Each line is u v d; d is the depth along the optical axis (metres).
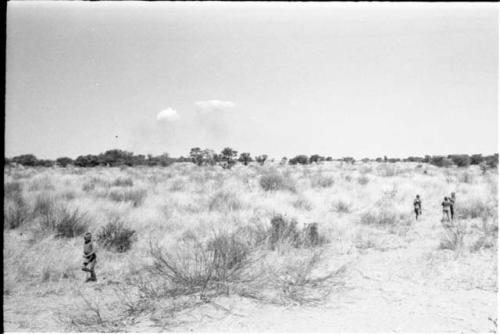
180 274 6.77
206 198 16.67
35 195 14.72
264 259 7.84
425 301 6.20
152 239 10.02
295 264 7.60
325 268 7.91
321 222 12.28
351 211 15.33
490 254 8.55
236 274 6.72
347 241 10.20
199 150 44.38
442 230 11.65
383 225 12.61
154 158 49.81
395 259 8.55
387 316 5.66
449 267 7.83
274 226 10.10
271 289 6.64
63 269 7.86
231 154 42.88
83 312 6.01
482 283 6.91
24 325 5.58
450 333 5.09
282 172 31.09
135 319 5.74
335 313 5.78
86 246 7.40
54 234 9.89
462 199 16.83
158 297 6.39
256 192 18.12
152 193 17.94
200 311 5.87
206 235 10.50
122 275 7.70
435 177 28.27
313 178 25.25
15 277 7.30
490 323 5.39
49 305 6.33
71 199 15.31
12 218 10.86
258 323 5.45
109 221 10.80
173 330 5.33
